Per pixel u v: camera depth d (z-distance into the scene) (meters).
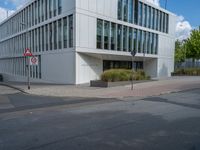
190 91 17.19
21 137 6.31
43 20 32.25
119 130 6.89
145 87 19.70
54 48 29.78
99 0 28.28
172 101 12.57
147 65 39.62
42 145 5.66
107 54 29.84
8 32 48.72
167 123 7.67
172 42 43.38
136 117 8.61
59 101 13.22
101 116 8.86
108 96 14.93
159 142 5.80
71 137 6.26
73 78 26.36
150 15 37.50
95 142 5.84
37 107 11.27
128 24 32.81
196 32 40.28
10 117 8.96
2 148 5.50
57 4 28.83
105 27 29.41
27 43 38.00
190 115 8.91
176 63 50.03
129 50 33.28
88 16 27.02
